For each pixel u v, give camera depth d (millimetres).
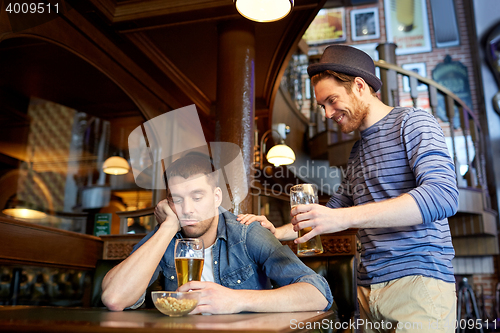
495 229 5098
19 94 3875
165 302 782
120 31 3211
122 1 2998
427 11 7188
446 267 1221
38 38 2684
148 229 3104
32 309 954
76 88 3803
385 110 1418
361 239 1413
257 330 547
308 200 1123
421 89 6852
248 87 2840
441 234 1251
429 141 1203
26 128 3955
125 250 2957
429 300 1163
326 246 2197
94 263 2959
